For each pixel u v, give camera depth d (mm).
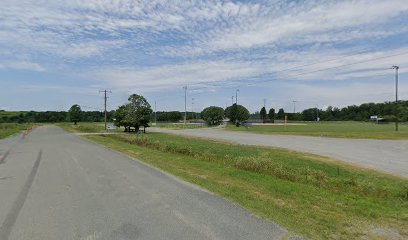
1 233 5656
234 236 5367
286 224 5961
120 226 5973
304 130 56125
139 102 57562
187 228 5801
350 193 9484
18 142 32531
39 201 7949
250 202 7590
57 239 5359
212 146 24734
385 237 5426
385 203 8250
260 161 13898
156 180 10586
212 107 117562
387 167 15109
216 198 8031
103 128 72438
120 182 10305
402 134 39438
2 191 9164
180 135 45469
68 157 17844
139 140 28516
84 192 8906
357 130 53719
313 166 14742
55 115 142250
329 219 6312
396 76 54188
